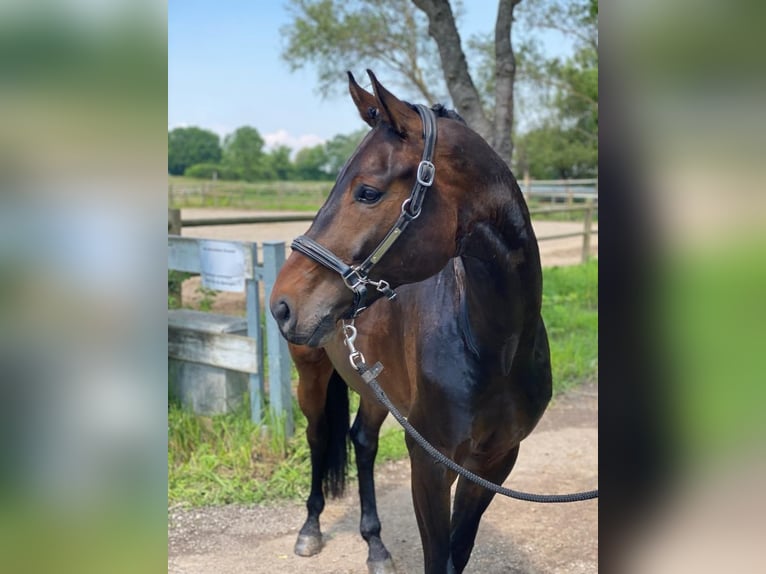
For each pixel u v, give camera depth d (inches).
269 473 146.9
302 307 61.9
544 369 77.0
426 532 75.0
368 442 116.6
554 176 1120.2
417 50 434.3
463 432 71.7
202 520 129.6
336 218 62.1
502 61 233.0
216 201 865.5
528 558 113.1
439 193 62.6
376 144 61.9
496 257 66.4
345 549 120.0
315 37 401.7
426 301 76.9
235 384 166.9
